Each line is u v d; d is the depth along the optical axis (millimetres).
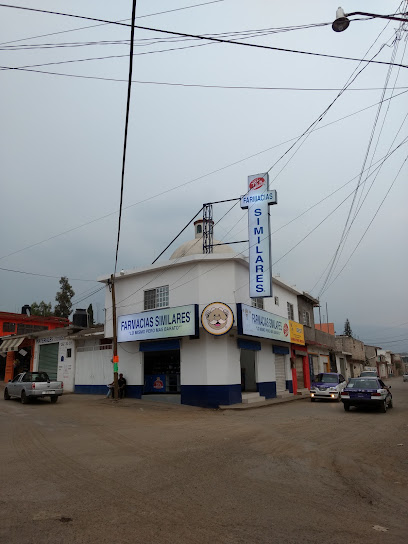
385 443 10602
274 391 25312
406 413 17328
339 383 24562
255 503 5883
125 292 23922
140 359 22812
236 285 20891
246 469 7844
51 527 4945
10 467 7988
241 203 21047
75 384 26984
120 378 22938
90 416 16297
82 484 6770
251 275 20125
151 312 21547
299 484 6906
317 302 36188
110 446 10117
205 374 20000
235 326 20156
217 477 7234
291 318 30188
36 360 30812
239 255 20734
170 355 22359
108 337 24156
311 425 13805
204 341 20328
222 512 5500
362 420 15055
